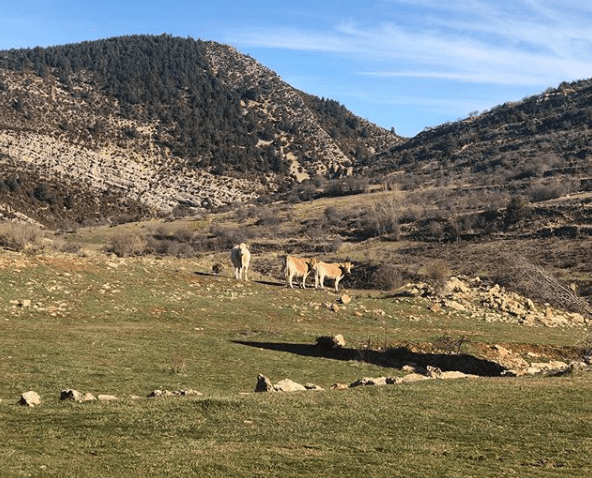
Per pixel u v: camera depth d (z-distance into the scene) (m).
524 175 121.69
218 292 36.41
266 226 108.50
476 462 10.45
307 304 36.16
